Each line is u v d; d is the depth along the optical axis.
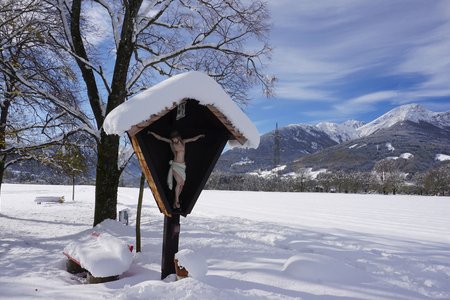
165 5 13.30
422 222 21.70
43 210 24.14
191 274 7.18
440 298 7.17
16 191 49.31
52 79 14.98
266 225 16.30
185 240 11.29
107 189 13.28
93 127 13.47
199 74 7.18
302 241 12.66
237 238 11.97
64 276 8.41
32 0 13.35
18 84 14.38
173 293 6.23
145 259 9.41
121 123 6.57
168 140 7.62
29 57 14.08
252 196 48.19
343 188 75.44
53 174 17.42
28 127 13.87
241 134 7.61
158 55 13.87
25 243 11.93
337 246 12.27
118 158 13.45
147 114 6.73
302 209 29.59
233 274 7.85
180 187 7.57
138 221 10.26
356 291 7.09
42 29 13.91
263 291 6.77
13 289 7.04
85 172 16.30
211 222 16.94
